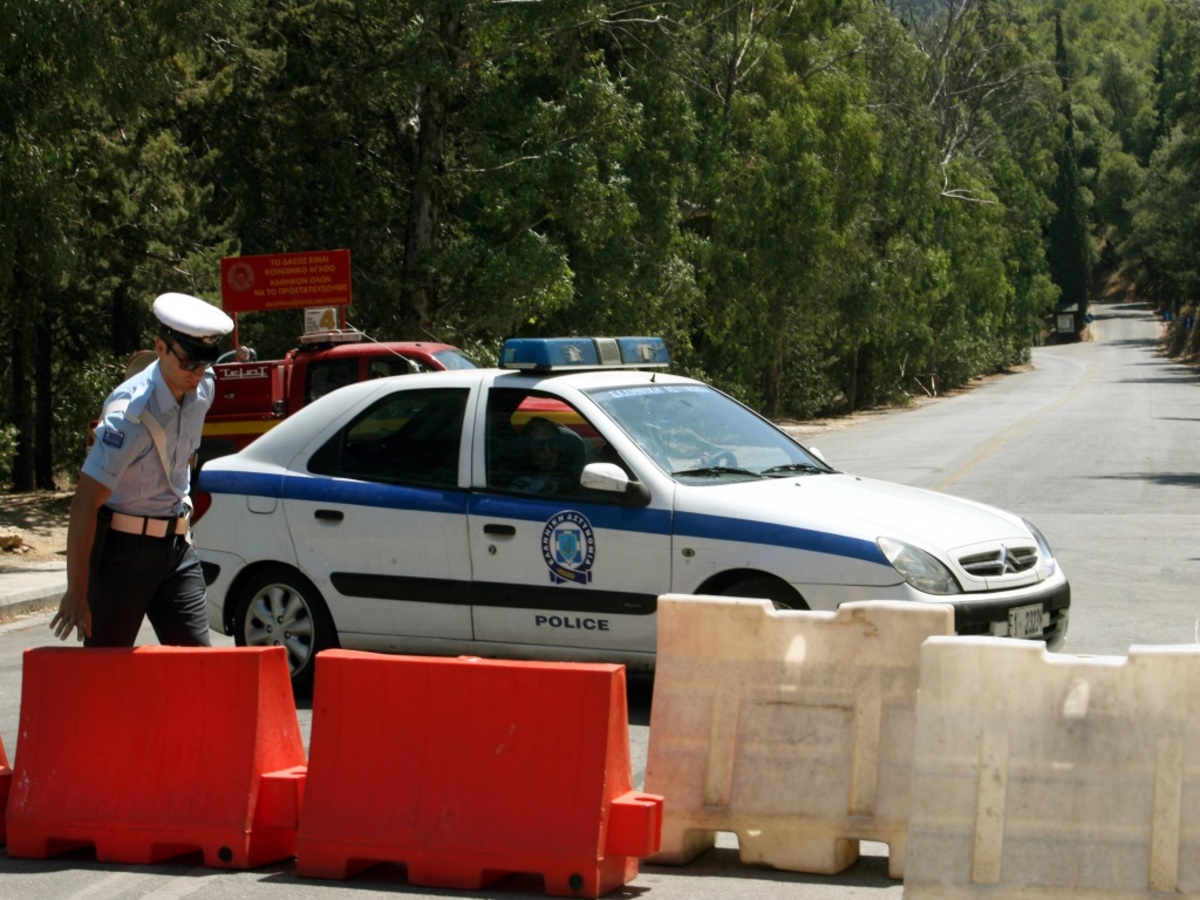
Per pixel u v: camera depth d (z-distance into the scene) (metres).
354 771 10.35
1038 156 186.75
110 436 10.74
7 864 10.82
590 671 9.97
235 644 16.52
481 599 15.05
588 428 15.03
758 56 80.25
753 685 10.56
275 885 10.16
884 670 10.26
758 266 83.19
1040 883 8.80
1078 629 19.44
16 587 26.39
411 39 51.28
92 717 11.02
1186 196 160.75
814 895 9.80
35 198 33.19
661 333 69.06
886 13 107.75
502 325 55.12
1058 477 42.31
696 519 14.18
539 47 55.16
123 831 10.73
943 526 14.26
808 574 13.70
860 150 89.06
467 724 10.16
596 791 9.80
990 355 164.00
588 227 56.50
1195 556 26.30
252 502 16.31
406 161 58.19
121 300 55.84
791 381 99.25
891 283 106.44
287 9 56.28
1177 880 8.66
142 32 33.97
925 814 9.02
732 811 10.46
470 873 9.95
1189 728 8.76
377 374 32.09
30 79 32.78
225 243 50.25
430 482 15.50
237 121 57.03
